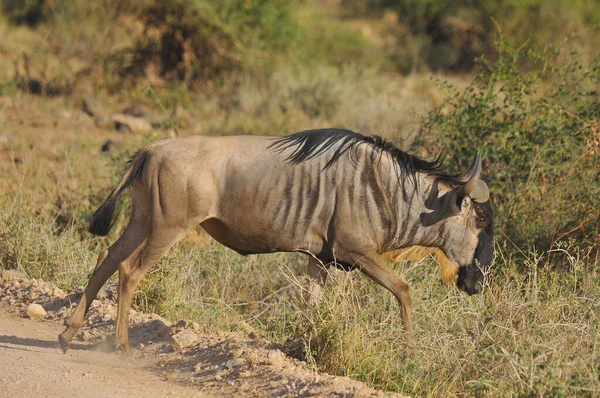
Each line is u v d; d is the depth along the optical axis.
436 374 24.17
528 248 32.78
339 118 65.00
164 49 74.44
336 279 27.33
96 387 22.58
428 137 39.88
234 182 25.48
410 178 26.44
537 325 25.09
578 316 26.55
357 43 103.38
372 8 135.50
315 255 26.23
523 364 22.30
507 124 37.97
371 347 24.73
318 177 25.66
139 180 25.66
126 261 25.48
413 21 102.81
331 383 22.23
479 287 28.05
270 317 31.08
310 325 25.64
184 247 36.31
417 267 30.92
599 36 87.50
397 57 103.25
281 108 68.12
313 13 123.25
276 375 23.19
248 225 25.77
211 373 23.97
